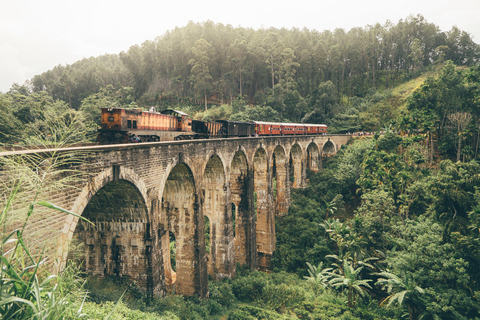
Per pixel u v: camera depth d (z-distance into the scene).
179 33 100.38
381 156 37.44
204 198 26.28
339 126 71.88
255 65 86.06
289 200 42.00
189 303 19.38
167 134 26.14
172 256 31.47
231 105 74.94
